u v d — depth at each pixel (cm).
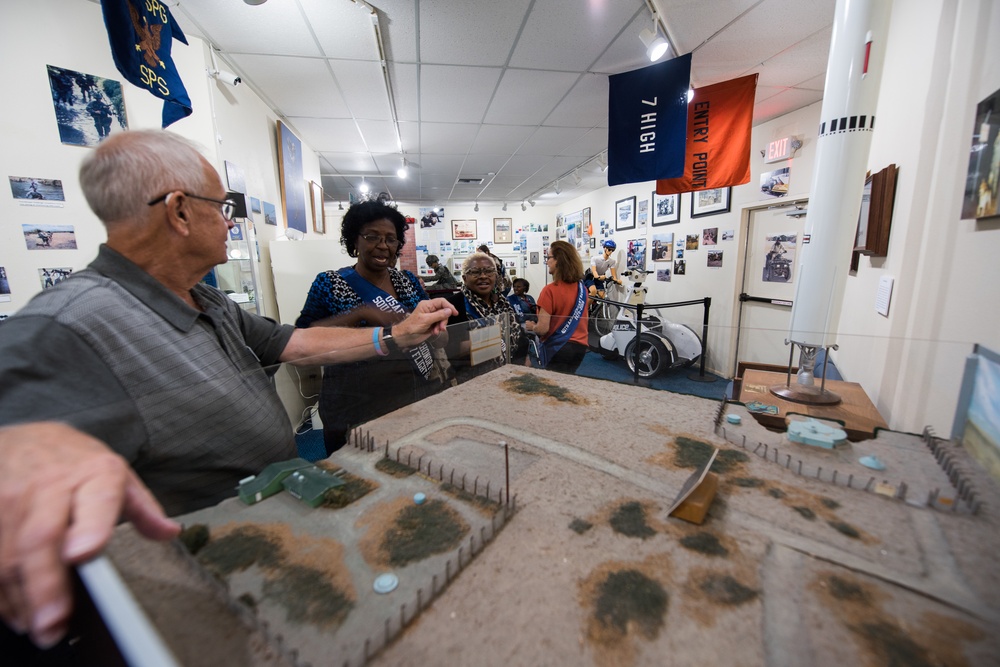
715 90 257
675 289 433
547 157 448
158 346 61
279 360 99
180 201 64
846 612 40
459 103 292
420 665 35
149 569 43
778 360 138
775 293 328
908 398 116
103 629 24
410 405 99
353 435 83
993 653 35
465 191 653
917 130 131
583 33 203
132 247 64
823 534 51
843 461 69
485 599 42
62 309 54
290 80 249
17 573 26
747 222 347
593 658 36
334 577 44
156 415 58
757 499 59
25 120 146
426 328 105
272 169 295
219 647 35
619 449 76
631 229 519
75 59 154
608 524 54
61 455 32
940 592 42
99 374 53
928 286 117
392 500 59
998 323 86
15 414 42
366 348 101
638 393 106
